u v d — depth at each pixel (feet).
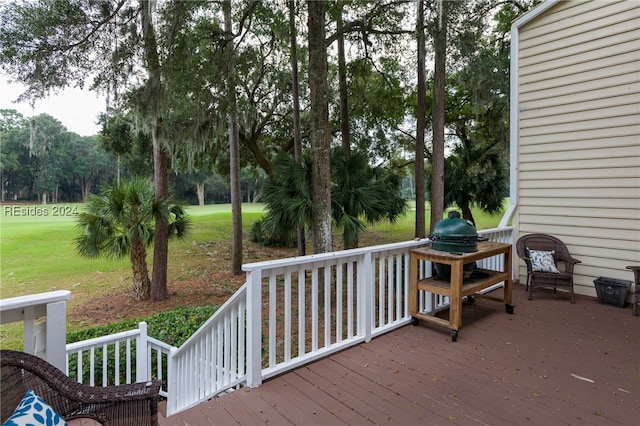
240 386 7.77
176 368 10.63
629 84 12.37
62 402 4.54
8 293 23.56
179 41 16.53
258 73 27.17
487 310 11.88
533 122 14.87
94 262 32.35
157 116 17.79
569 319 10.99
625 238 12.56
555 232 14.32
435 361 8.25
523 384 7.17
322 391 7.01
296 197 17.37
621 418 6.00
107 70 15.92
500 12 26.76
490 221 47.65
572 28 13.67
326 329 8.70
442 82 20.10
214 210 82.12
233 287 25.12
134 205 20.74
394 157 39.14
